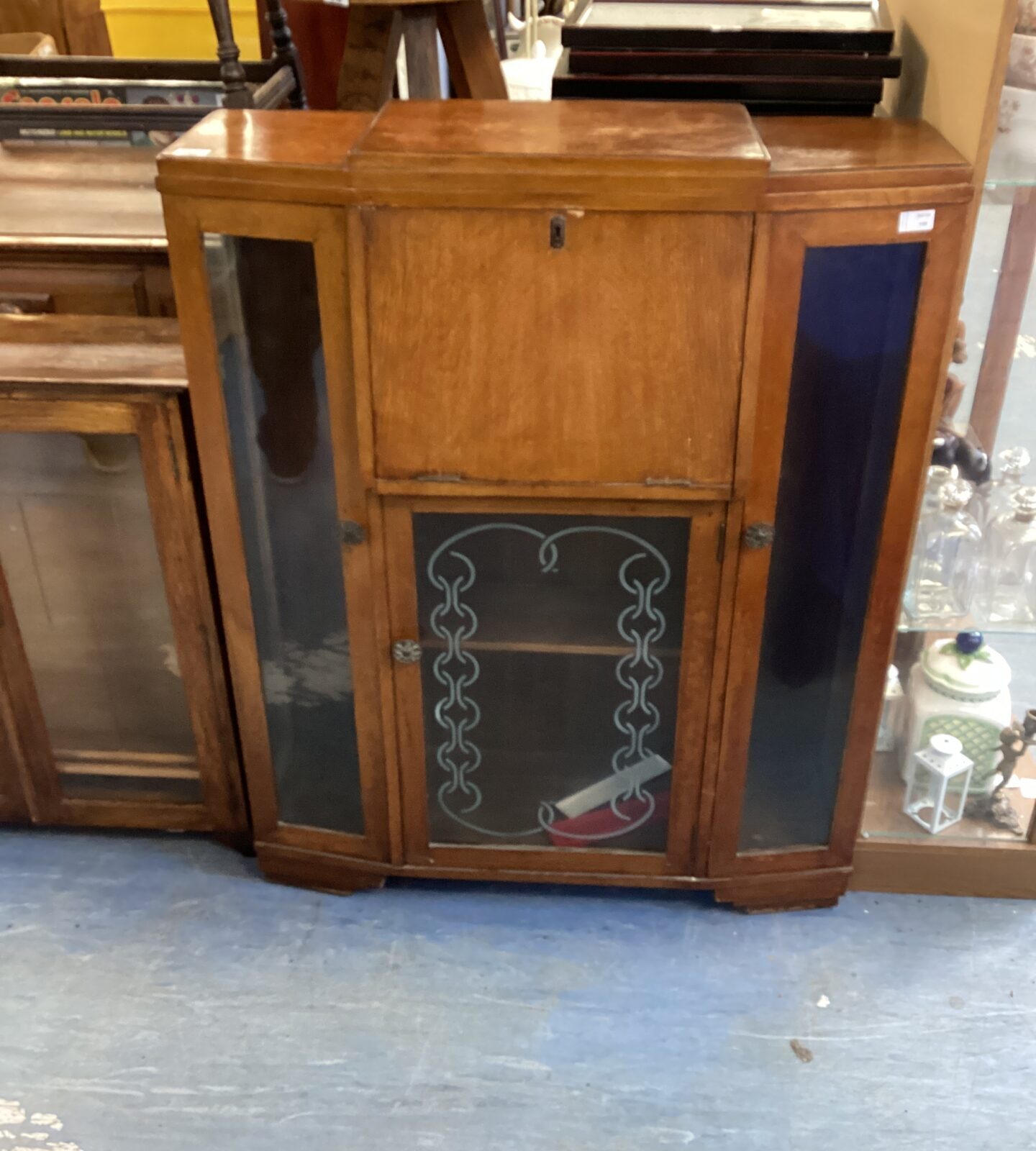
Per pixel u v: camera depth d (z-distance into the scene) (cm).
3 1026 154
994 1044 153
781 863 168
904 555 145
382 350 128
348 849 171
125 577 161
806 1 164
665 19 150
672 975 163
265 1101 146
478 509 139
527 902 176
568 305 124
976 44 123
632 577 146
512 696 158
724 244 120
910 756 176
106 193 190
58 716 175
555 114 136
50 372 145
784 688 156
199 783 177
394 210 120
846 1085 148
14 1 240
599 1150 140
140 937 169
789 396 134
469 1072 149
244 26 234
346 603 150
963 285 132
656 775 163
